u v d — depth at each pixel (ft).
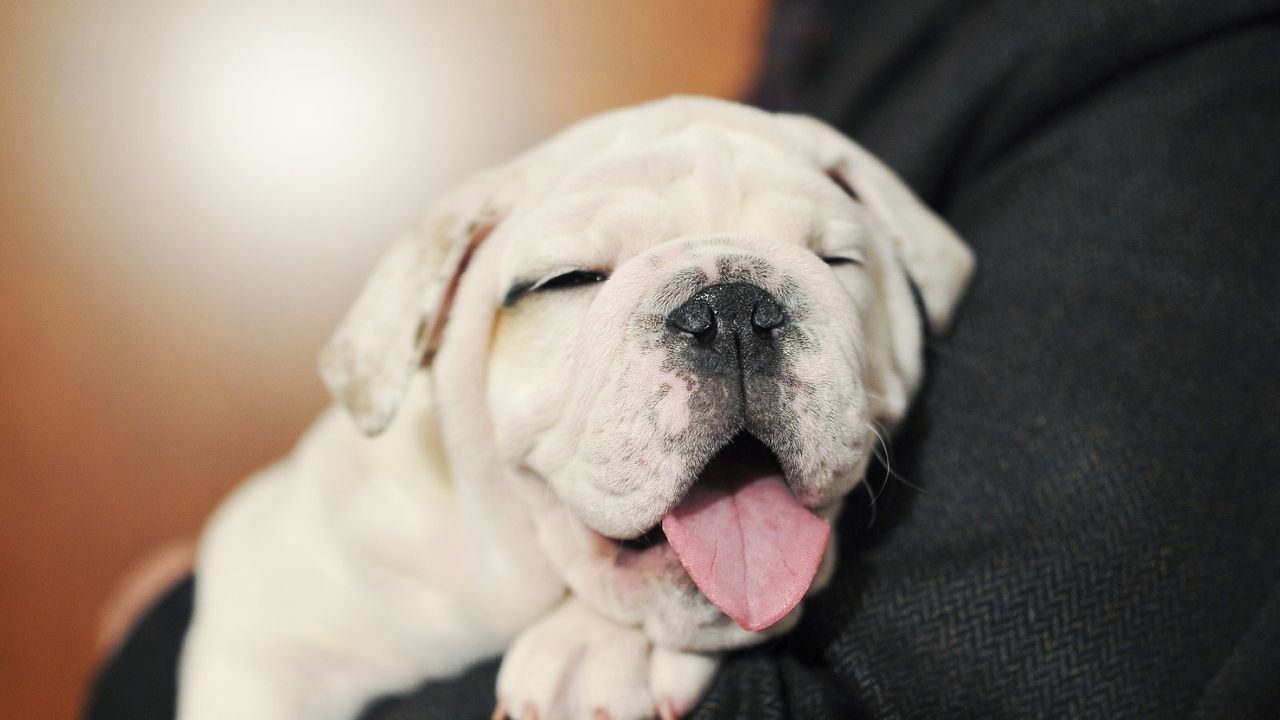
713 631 1.11
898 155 1.37
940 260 1.24
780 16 1.76
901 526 1.11
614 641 1.14
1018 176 1.29
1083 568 1.03
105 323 2.43
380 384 1.22
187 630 1.47
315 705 1.33
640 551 1.15
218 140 2.63
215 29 2.73
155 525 2.37
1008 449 1.11
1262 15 1.25
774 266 1.11
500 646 1.31
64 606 2.29
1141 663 1.01
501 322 1.20
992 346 1.18
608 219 1.15
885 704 1.02
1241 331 1.11
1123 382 1.10
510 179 1.26
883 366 1.20
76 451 2.37
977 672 1.02
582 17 2.83
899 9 1.49
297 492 1.42
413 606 1.32
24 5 2.63
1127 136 1.23
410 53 2.77
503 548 1.24
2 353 2.39
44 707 2.24
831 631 1.07
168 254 2.51
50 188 2.54
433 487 1.30
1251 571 1.04
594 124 1.27
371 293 1.24
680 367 1.08
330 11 2.78
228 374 2.43
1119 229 1.18
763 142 1.23
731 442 1.15
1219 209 1.16
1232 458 1.07
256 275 2.51
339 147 2.64
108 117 2.61
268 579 1.37
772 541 1.09
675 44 2.81
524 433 1.16
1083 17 1.28
